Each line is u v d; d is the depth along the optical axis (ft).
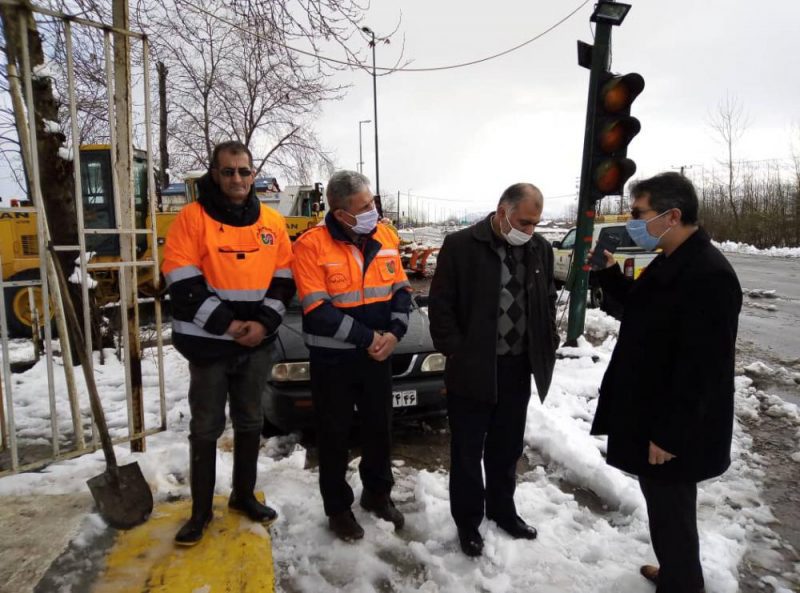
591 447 12.84
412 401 12.92
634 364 7.39
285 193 47.21
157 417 14.88
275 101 42.91
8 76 8.79
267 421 14.08
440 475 12.11
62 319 9.45
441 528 9.80
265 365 8.67
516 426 9.30
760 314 31.65
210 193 7.95
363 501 10.08
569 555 9.18
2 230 25.77
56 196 14.88
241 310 8.08
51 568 7.47
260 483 10.97
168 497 9.75
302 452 12.47
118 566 7.63
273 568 7.90
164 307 29.12
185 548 8.08
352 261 8.83
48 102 14.51
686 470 6.91
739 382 18.33
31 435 13.84
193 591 7.21
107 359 20.25
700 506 10.87
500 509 9.60
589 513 10.64
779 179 92.12
